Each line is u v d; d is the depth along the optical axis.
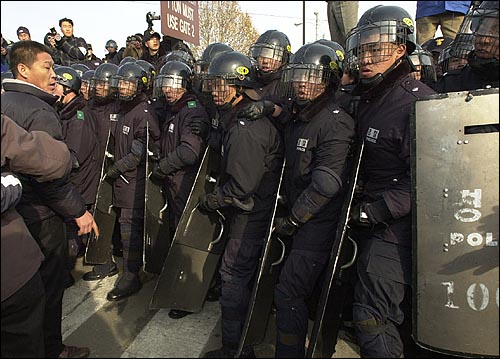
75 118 3.69
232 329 2.57
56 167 2.17
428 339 2.01
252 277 2.71
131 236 3.52
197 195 3.07
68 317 3.13
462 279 1.92
